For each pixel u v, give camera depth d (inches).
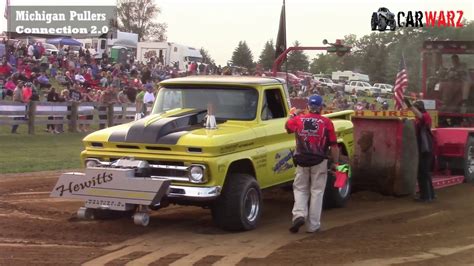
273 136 324.8
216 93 329.4
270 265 242.7
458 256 259.0
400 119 399.9
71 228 301.6
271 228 313.4
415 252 265.1
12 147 662.5
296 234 299.6
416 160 406.6
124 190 276.1
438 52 550.6
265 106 327.6
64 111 860.0
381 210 370.9
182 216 341.4
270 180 324.8
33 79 1125.7
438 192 442.3
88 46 1911.9
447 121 553.6
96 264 240.2
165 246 272.2
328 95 1261.1
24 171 499.2
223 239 286.7
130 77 1439.5
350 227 317.4
